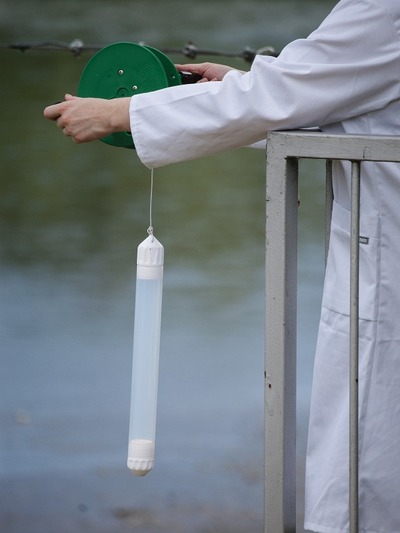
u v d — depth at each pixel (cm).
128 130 440
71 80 3419
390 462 426
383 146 390
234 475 963
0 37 4162
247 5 5191
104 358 1312
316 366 445
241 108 420
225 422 1103
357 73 413
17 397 1171
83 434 1066
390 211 425
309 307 1499
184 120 427
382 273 426
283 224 411
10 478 951
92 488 930
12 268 1695
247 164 2472
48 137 2692
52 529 842
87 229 1931
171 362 1291
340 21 413
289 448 422
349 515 413
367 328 427
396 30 410
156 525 852
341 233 439
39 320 1451
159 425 1095
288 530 426
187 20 4662
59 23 4538
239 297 1547
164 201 2130
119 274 1680
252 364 1286
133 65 452
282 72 414
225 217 2008
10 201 2127
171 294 1559
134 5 5122
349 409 408
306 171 2345
